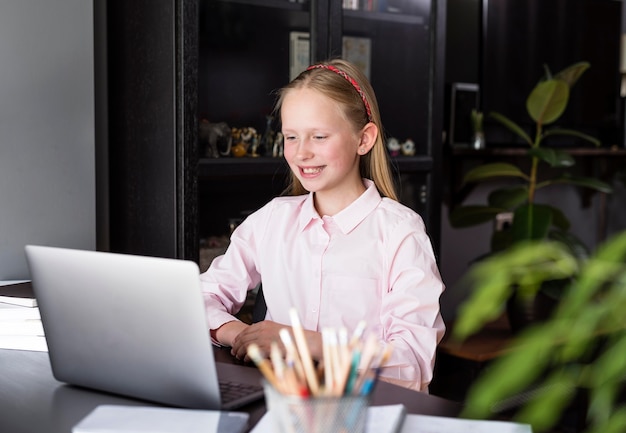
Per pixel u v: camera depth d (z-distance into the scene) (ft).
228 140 7.73
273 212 5.66
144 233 7.80
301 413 2.65
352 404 2.70
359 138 5.47
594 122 12.54
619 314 1.66
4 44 6.98
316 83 5.27
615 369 1.66
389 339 4.75
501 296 1.74
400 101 9.00
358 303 5.25
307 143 5.24
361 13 8.60
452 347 9.53
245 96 7.85
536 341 1.61
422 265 5.12
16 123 7.10
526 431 3.34
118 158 8.06
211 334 5.10
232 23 7.69
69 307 3.92
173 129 7.37
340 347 2.89
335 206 5.45
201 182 7.56
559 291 9.66
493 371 1.69
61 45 7.30
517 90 11.32
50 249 3.88
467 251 11.43
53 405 3.86
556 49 11.79
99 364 3.93
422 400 3.89
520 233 10.14
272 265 5.52
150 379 3.77
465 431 3.35
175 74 7.32
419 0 9.07
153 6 7.48
